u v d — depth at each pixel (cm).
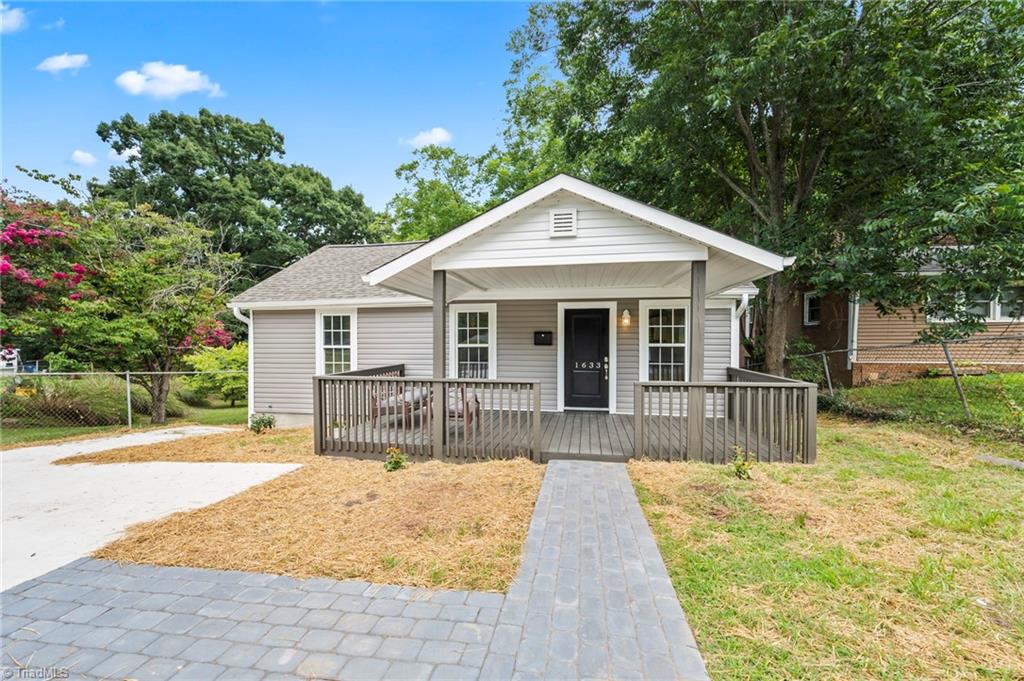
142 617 226
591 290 793
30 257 949
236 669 186
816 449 504
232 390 1346
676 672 179
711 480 413
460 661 188
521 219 530
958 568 257
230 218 2223
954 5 629
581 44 912
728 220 946
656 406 772
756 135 914
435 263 548
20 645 204
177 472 504
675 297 761
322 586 253
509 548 292
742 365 1241
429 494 396
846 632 203
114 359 967
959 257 672
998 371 966
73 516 371
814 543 290
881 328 1055
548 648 195
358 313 897
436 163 2102
